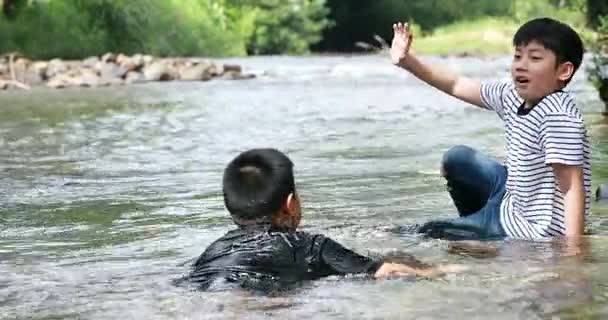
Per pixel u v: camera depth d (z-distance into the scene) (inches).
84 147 366.9
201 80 918.4
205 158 327.6
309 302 136.7
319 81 867.4
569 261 161.6
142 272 161.5
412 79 872.3
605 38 481.4
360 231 193.6
